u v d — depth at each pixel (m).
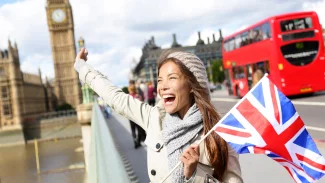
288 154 2.45
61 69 149.12
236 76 25.16
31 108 128.38
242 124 2.43
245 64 23.30
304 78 19.62
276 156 2.48
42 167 55.25
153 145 2.45
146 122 2.62
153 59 180.62
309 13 19.88
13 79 109.19
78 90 148.75
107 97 2.85
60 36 149.62
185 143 2.33
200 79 2.45
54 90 172.75
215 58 198.12
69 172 45.25
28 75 142.88
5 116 107.50
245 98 2.50
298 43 19.67
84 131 21.50
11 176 52.69
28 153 77.31
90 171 6.12
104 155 3.32
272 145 2.43
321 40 19.92
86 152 21.33
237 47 24.47
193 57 2.49
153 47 191.62
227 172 2.30
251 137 2.41
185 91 2.44
